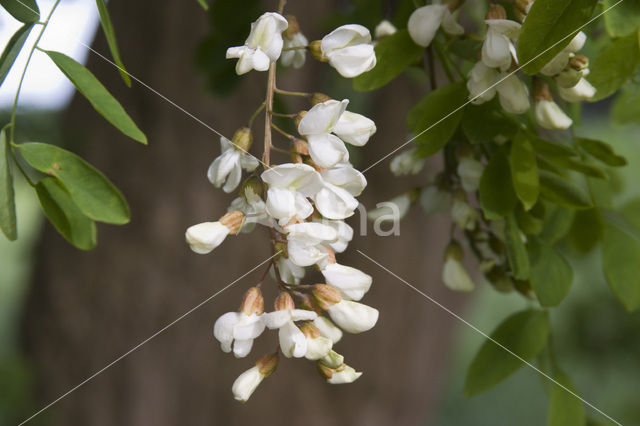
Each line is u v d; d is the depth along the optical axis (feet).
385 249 4.75
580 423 2.38
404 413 5.02
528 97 2.25
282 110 2.57
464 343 10.70
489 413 10.18
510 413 10.36
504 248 2.39
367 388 4.86
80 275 4.33
